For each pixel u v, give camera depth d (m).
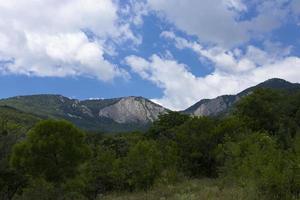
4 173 26.83
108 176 36.19
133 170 36.72
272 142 28.55
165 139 52.34
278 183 17.77
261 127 56.47
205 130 47.47
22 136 28.91
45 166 27.84
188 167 46.34
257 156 22.45
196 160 46.88
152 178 36.47
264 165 20.22
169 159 42.38
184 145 47.22
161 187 33.09
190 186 31.55
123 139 52.47
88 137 50.81
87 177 33.88
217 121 50.25
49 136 28.16
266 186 18.11
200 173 46.62
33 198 26.56
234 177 28.02
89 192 33.12
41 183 27.33
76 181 29.45
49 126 28.72
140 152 37.56
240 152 31.25
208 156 46.28
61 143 28.14
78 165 29.64
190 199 22.84
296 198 17.36
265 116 57.28
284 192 17.70
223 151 38.72
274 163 18.83
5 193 26.78
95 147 40.75
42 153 27.89
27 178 27.62
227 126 46.34
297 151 20.16
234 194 21.06
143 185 36.28
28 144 27.69
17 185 27.45
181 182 37.53
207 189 26.53
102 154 37.81
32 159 27.45
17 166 27.09
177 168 43.75
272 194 17.94
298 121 59.88
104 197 33.22
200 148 46.50
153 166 36.88
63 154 28.44
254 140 31.97
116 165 36.81
